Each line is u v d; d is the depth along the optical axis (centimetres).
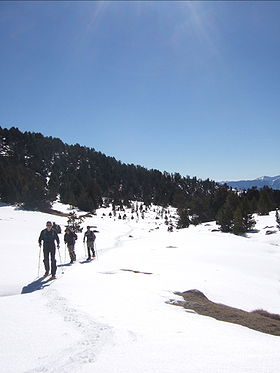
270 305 1312
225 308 1074
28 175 12731
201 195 18812
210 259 2316
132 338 598
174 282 1376
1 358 496
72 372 446
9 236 3666
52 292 990
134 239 4728
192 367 464
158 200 17262
